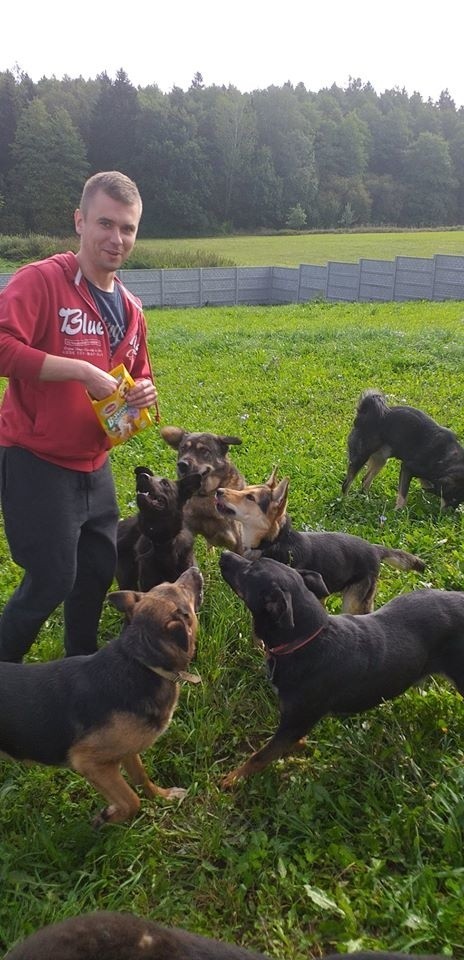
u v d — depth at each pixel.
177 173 84.62
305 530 6.28
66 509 3.81
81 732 3.33
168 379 12.92
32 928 2.90
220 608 5.04
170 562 5.06
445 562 5.66
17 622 3.92
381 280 30.59
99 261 3.68
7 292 3.50
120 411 3.75
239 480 6.20
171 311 29.84
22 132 78.81
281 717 3.81
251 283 34.56
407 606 4.07
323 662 3.70
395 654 3.84
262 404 10.70
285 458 7.96
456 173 104.88
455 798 3.46
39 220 78.19
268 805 3.63
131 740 3.38
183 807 3.61
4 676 3.48
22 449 3.72
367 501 7.12
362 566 5.09
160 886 3.15
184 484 4.91
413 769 3.70
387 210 99.19
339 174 99.50
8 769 3.80
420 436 6.93
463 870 3.11
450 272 28.59
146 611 3.55
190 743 3.98
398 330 18.12
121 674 3.41
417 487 7.66
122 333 3.94
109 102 85.56
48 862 3.29
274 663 3.82
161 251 47.06
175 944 2.22
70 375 3.48
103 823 3.48
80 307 3.67
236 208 89.62
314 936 2.94
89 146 86.56
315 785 3.63
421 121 107.25
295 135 91.94
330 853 3.29
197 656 4.52
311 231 81.69
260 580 3.81
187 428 9.41
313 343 16.28
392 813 3.44
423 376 12.11
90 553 4.15
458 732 3.99
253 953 2.26
